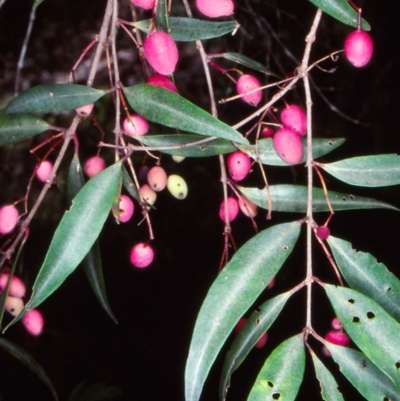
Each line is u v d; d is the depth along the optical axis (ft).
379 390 1.34
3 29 3.27
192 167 3.23
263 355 2.90
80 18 3.32
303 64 1.43
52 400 3.02
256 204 1.53
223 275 1.35
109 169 1.45
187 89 3.21
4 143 1.56
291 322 2.96
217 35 1.53
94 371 3.11
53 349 3.13
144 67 1.63
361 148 3.12
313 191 1.51
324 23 3.15
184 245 3.24
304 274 3.01
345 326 1.33
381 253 3.03
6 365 3.04
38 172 1.64
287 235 1.38
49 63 3.28
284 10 3.19
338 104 3.16
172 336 3.18
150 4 1.49
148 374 3.13
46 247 3.09
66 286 3.24
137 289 3.23
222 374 1.36
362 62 1.45
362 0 3.09
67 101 1.49
